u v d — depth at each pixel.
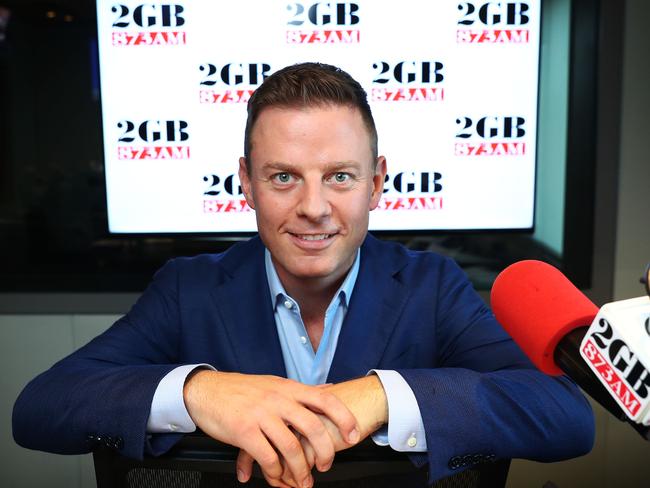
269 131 0.85
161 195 2.07
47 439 0.81
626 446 2.14
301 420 0.70
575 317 0.65
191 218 2.08
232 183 2.06
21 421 0.83
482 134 2.04
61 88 2.16
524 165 2.05
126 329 1.08
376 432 0.75
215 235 2.09
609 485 2.16
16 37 2.13
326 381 1.03
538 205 2.14
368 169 0.89
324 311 1.06
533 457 0.80
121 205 2.07
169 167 2.06
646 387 0.52
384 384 0.75
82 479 2.23
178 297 1.11
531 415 0.77
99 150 2.15
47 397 0.82
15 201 2.18
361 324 1.05
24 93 2.17
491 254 2.15
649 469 2.14
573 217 2.07
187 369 0.78
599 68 2.00
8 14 2.12
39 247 2.18
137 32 1.99
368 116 0.89
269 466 0.69
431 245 2.15
